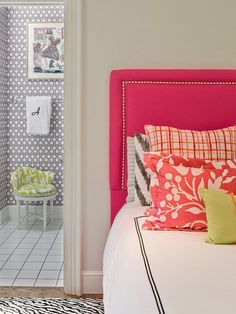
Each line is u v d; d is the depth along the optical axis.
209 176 2.20
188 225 2.13
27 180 5.38
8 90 5.54
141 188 2.64
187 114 2.85
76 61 2.88
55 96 5.56
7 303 2.78
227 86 2.86
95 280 2.99
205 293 1.30
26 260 3.81
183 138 2.57
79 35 2.86
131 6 2.88
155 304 1.24
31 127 5.41
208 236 1.96
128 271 1.63
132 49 2.90
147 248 1.82
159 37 2.89
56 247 4.27
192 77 2.86
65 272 2.98
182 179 2.20
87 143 2.96
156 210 2.24
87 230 3.00
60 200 5.63
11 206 5.58
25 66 5.52
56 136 5.58
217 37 2.89
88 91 2.93
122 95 2.89
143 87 2.86
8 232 4.88
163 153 2.38
